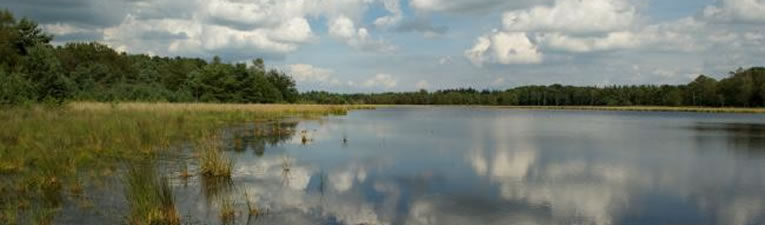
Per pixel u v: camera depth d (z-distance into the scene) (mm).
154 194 7957
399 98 152000
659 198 10375
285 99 99938
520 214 8930
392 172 13117
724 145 21609
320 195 10133
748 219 8828
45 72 33219
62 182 10164
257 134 22547
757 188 11508
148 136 16281
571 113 75875
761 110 86500
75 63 76750
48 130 15383
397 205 9438
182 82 87688
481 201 9859
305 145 18984
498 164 14859
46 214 7898
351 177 12258
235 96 78000
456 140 22719
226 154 15828
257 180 11492
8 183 9789
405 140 22203
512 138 24359
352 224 8125
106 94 48812
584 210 9281
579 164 15102
